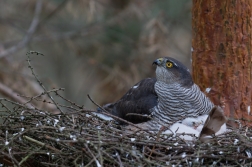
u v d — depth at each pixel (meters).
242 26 10.46
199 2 10.78
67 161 8.34
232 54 10.55
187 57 17.72
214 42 10.66
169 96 10.52
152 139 8.84
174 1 17.62
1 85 15.46
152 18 17.42
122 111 10.98
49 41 17.94
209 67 10.77
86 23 18.22
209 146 8.39
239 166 8.21
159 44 16.84
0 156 8.59
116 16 17.42
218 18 10.57
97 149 7.94
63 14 18.42
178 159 8.29
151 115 10.60
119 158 8.06
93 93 17.89
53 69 19.53
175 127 9.57
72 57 19.52
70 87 19.53
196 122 9.97
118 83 17.28
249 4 10.41
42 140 8.66
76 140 8.14
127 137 8.59
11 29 18.73
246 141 8.44
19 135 8.33
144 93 10.95
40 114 9.11
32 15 18.56
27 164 8.87
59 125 8.84
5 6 18.33
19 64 16.84
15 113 9.17
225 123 9.74
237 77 10.58
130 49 17.89
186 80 10.60
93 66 18.66
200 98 10.57
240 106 10.62
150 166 7.96
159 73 10.70
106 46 18.11
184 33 18.42
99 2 17.38
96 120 9.63
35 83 17.11
